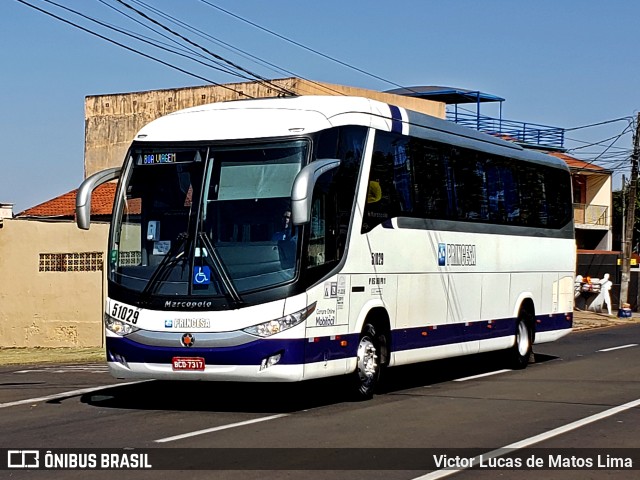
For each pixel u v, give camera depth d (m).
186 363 11.74
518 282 18.48
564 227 20.67
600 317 38.41
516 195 18.48
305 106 12.63
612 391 14.87
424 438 10.52
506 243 17.98
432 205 15.34
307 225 11.90
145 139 12.65
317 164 11.69
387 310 13.94
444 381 16.38
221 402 13.38
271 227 11.81
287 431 10.89
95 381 16.09
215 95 40.25
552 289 20.00
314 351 12.01
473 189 16.77
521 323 18.64
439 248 15.51
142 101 42.50
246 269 11.73
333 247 12.50
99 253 25.78
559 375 17.36
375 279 13.56
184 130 12.54
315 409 12.70
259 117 12.41
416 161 14.95
